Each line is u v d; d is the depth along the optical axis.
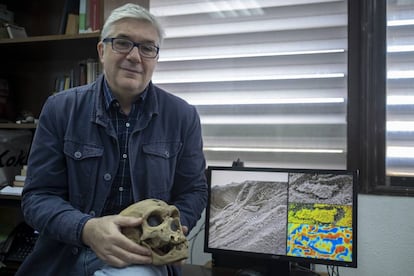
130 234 0.94
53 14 2.13
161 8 2.09
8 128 1.86
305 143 1.85
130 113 1.21
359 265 1.66
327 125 1.82
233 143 1.96
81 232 0.97
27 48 1.90
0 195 1.74
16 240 1.88
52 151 1.13
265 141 1.91
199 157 1.32
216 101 1.99
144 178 1.18
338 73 1.81
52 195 1.12
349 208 1.29
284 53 1.89
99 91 1.20
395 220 1.63
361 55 1.72
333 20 1.81
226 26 1.98
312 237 1.32
